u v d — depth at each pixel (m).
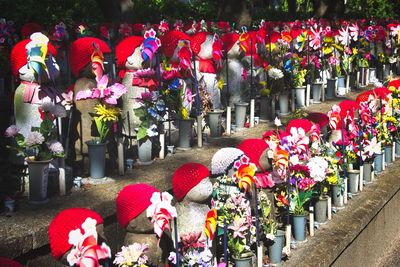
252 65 6.93
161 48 5.87
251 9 11.02
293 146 5.13
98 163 4.57
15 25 8.05
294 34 8.55
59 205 3.99
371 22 13.04
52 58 4.50
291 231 5.22
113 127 4.99
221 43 6.38
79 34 6.70
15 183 4.36
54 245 3.16
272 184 4.74
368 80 10.80
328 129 6.56
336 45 9.23
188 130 5.64
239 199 4.29
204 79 6.32
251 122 6.78
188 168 3.99
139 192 3.53
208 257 3.75
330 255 4.93
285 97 7.55
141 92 5.37
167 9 12.28
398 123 8.05
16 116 4.45
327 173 5.53
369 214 5.90
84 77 4.86
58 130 4.61
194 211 4.01
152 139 5.21
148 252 3.54
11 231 3.47
